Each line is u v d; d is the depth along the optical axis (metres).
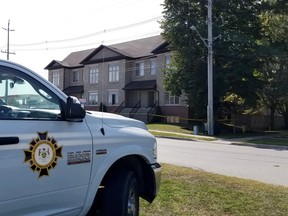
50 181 3.96
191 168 10.59
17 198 3.66
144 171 5.60
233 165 13.12
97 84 53.22
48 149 3.94
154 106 44.81
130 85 48.22
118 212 4.88
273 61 33.81
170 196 7.09
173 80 34.19
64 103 4.27
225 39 32.09
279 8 33.94
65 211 4.20
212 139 26.77
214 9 33.62
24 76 4.04
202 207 6.54
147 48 49.47
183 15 33.56
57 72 60.56
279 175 11.15
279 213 6.34
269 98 36.78
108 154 4.71
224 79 31.64
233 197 7.20
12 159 3.60
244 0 33.88
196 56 32.62
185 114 41.56
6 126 3.65
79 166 4.29
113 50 50.44
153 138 5.67
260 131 36.50
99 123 4.77
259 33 35.22
